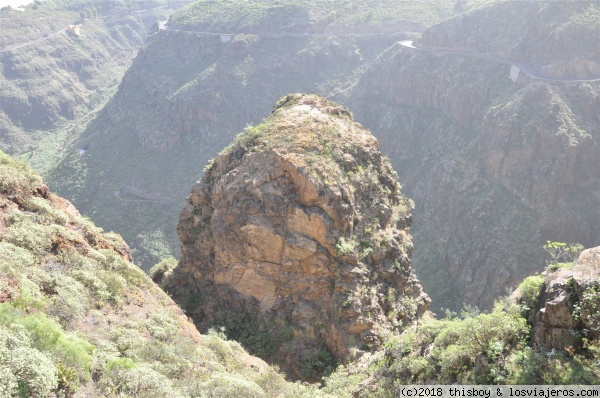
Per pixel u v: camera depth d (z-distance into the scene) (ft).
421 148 385.50
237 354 80.07
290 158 104.94
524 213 268.21
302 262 101.76
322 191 101.45
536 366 45.16
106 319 62.59
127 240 366.84
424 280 283.38
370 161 116.67
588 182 275.80
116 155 489.26
